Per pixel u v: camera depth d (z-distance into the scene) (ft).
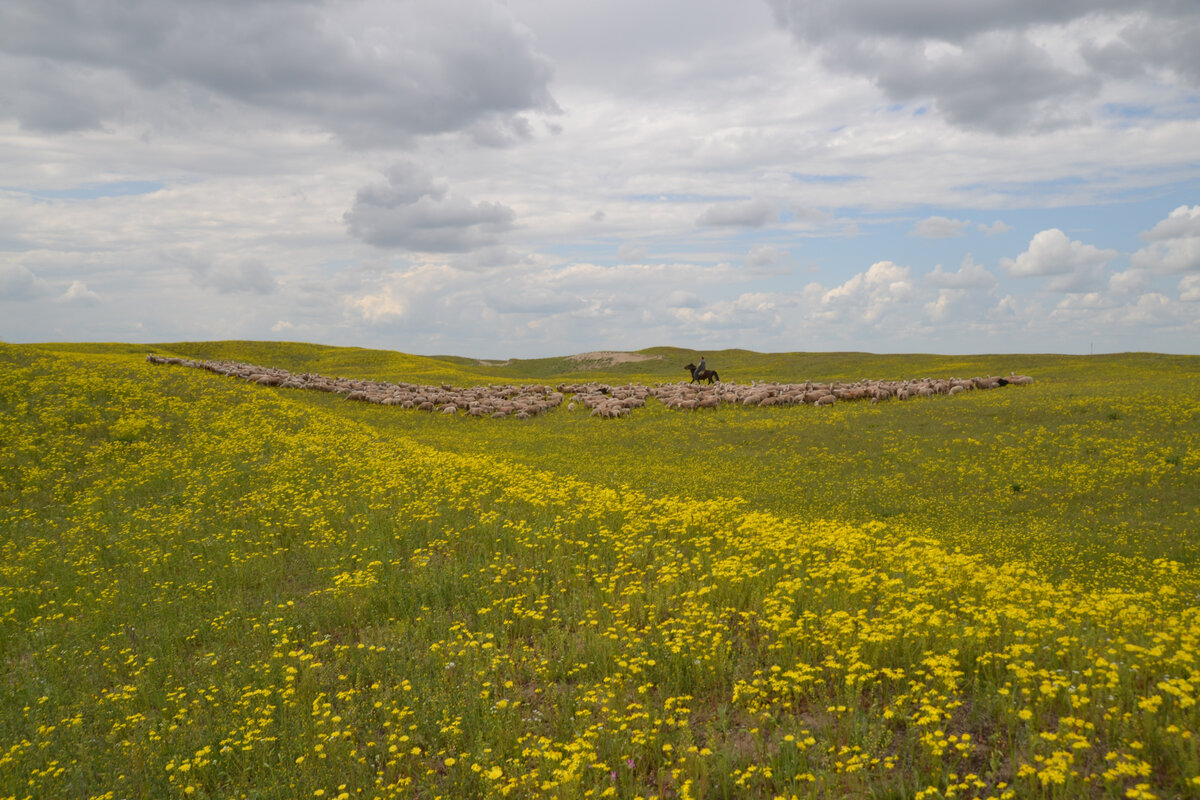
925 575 36.42
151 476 74.49
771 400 151.12
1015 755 19.62
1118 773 17.15
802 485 87.81
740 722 24.38
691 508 56.54
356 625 37.37
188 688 31.01
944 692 24.00
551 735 24.72
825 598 33.88
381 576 43.91
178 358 189.88
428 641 34.12
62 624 40.55
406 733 25.61
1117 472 79.82
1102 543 59.98
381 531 53.31
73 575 48.57
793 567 38.93
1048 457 89.92
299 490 68.90
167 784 23.71
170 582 45.62
